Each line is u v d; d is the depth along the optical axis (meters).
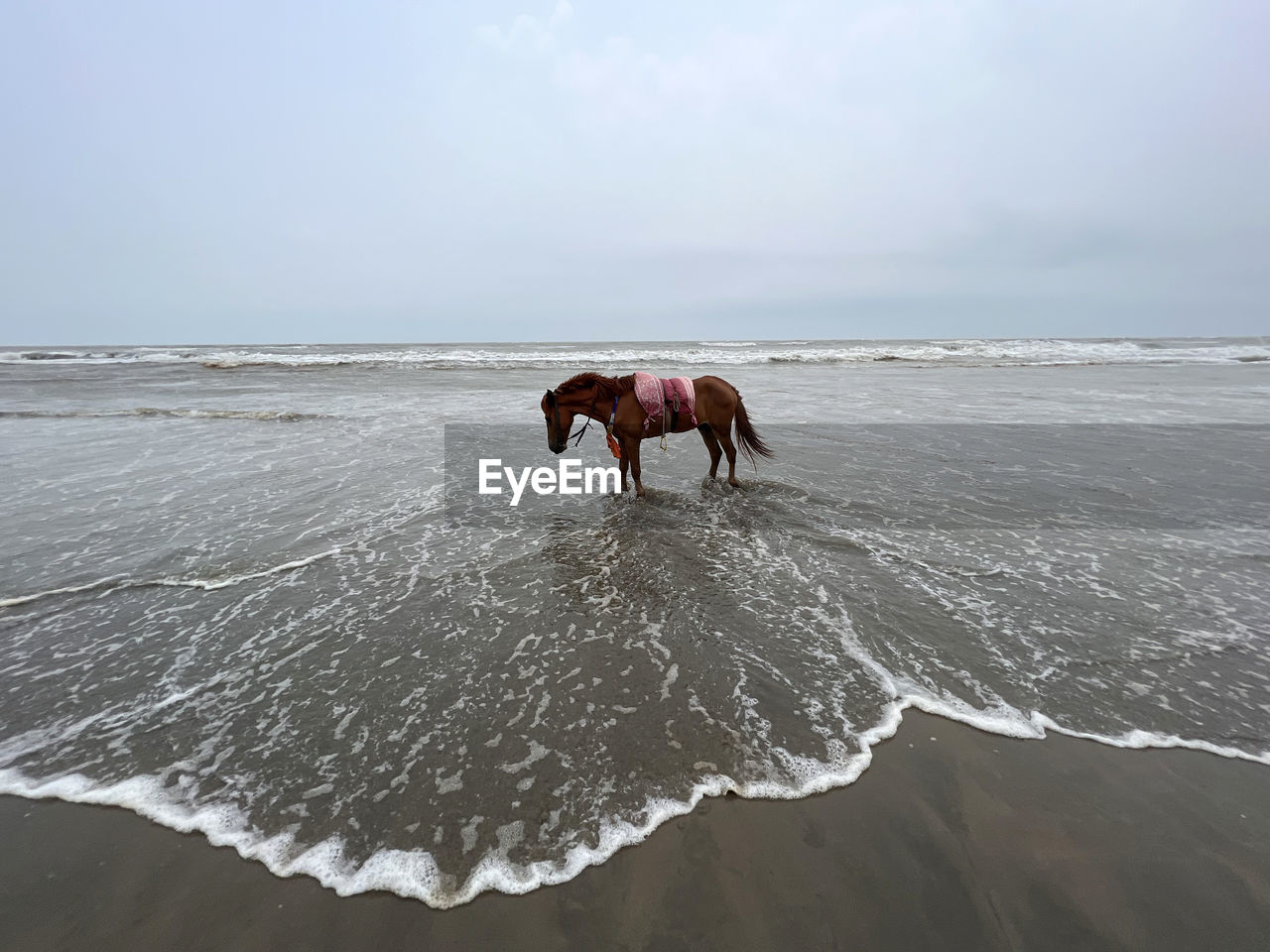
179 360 28.14
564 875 2.02
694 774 2.47
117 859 2.07
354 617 3.86
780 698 3.00
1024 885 1.99
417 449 9.21
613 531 5.59
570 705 2.92
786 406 14.24
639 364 26.47
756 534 5.50
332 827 2.20
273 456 8.62
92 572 4.51
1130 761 2.57
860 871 2.05
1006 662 3.33
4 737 2.69
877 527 5.70
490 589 4.30
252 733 2.72
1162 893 1.95
